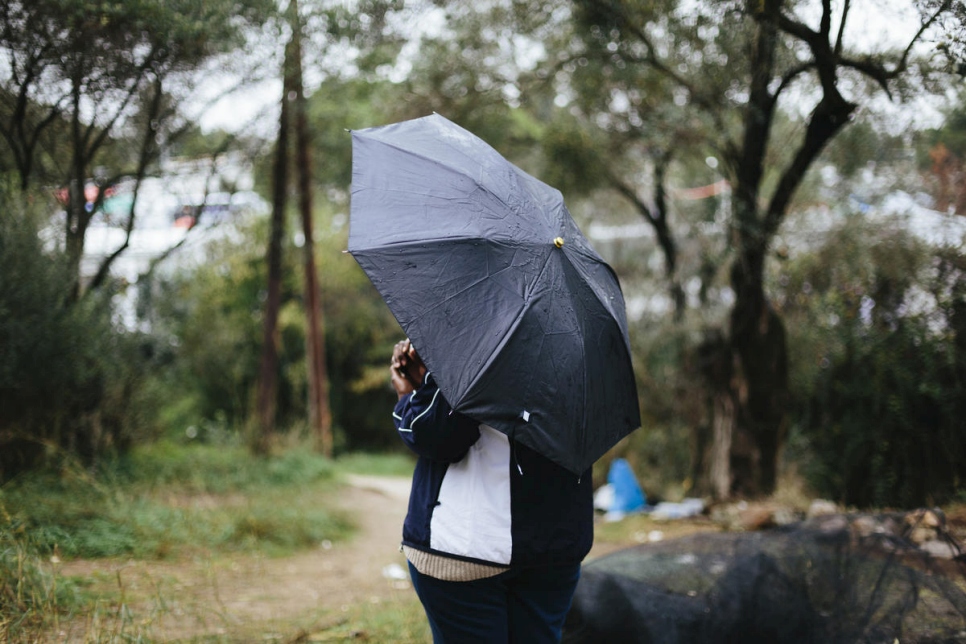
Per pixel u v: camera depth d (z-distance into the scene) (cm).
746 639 313
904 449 580
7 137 504
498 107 891
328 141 1083
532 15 730
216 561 527
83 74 486
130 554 489
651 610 328
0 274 503
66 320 568
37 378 546
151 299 891
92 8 443
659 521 756
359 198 232
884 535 335
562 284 224
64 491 548
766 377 747
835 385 659
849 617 304
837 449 658
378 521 820
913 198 690
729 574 333
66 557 445
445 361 201
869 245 672
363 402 2102
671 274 1016
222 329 1590
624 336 242
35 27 454
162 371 868
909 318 599
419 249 214
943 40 406
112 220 633
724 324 860
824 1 451
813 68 531
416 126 262
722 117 715
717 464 794
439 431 207
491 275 213
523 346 206
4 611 322
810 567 324
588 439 218
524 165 1045
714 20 521
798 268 780
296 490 845
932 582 310
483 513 208
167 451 855
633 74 725
